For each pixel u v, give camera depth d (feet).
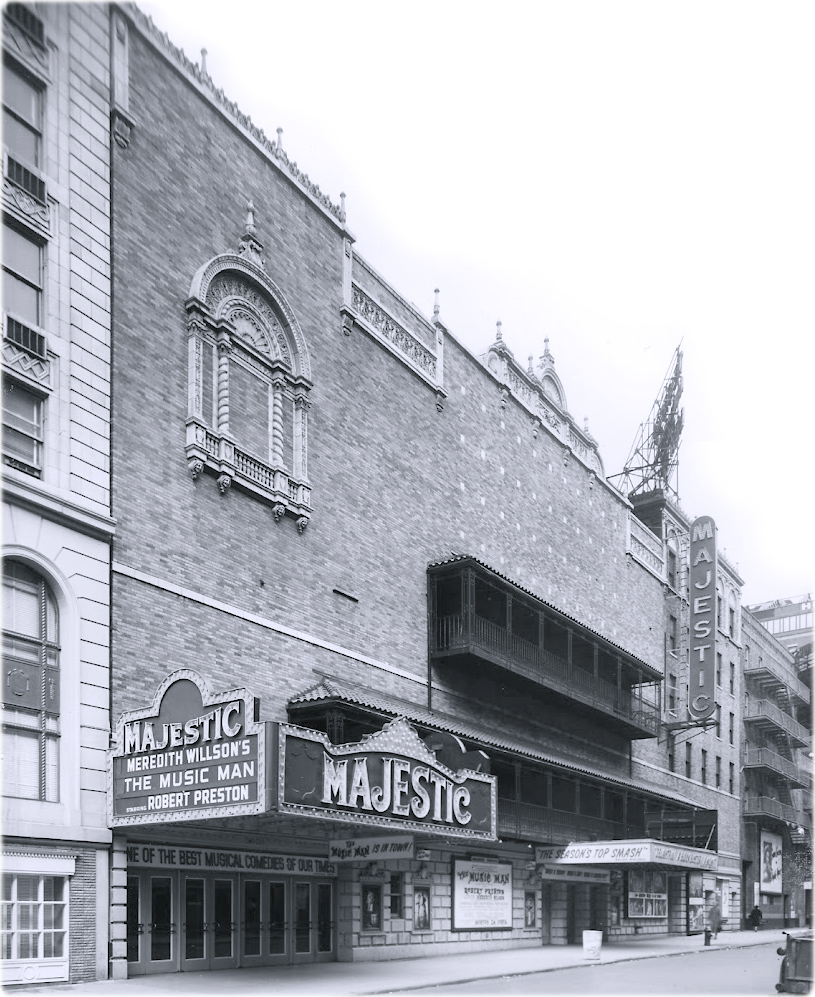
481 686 112.06
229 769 59.57
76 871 60.70
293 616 84.53
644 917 139.13
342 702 79.30
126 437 70.33
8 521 59.82
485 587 109.50
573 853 109.19
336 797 63.41
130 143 74.28
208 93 82.84
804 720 247.29
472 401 120.26
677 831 157.99
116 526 68.18
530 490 131.95
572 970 82.53
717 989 67.41
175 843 68.33
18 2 65.82
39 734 60.59
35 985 56.75
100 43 72.38
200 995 55.62
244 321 84.64
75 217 67.77
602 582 150.30
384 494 100.12
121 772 64.03
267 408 85.66
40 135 66.69
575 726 133.49
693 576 174.81
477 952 96.99
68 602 63.16
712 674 168.04
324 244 95.61
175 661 71.51
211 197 81.82
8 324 61.72
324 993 58.23
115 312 70.95
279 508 83.92
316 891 80.89
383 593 97.66
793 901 219.00
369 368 100.37
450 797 75.31
